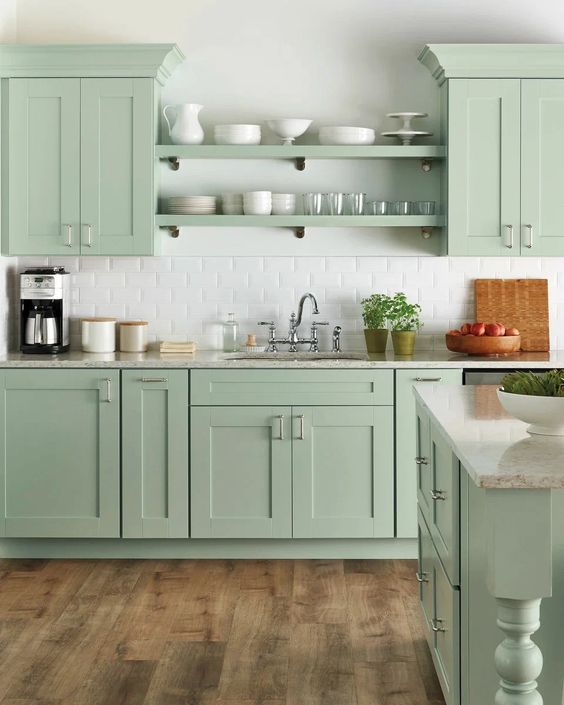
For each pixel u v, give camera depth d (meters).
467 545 2.89
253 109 5.55
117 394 4.99
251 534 5.02
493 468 2.43
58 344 5.32
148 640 3.97
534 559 2.40
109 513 5.02
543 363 4.96
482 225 5.21
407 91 5.54
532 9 5.53
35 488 5.04
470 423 3.11
